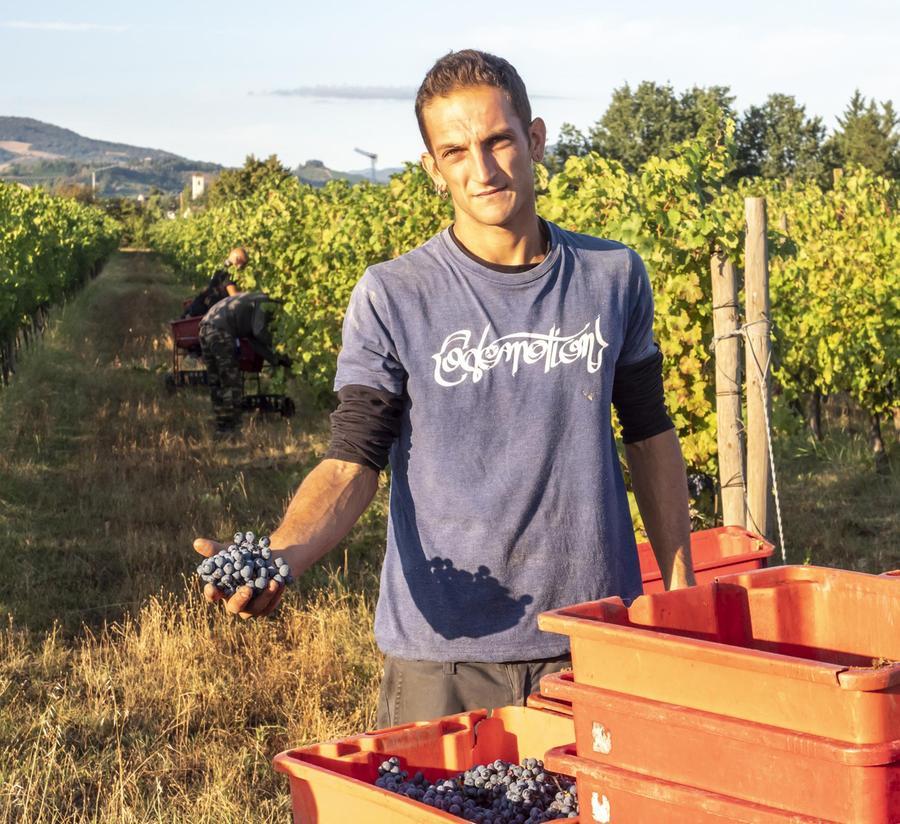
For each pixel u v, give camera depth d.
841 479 9.64
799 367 10.49
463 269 2.25
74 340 21.61
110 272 50.50
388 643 2.32
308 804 1.87
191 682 5.11
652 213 5.69
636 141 69.94
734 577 1.73
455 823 1.60
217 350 11.99
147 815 3.95
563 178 6.49
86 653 5.50
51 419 12.79
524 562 2.24
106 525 8.05
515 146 2.19
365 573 6.74
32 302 18.45
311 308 12.51
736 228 5.37
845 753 1.24
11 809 3.96
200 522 8.36
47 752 4.37
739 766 1.35
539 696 2.10
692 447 5.90
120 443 11.55
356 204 12.63
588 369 2.26
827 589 1.74
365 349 2.24
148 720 4.80
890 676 1.24
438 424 2.23
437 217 10.60
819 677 1.26
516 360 2.23
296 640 5.68
